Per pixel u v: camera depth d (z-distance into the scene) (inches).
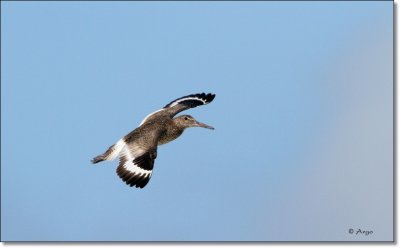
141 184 799.7
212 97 986.1
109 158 826.8
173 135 905.5
